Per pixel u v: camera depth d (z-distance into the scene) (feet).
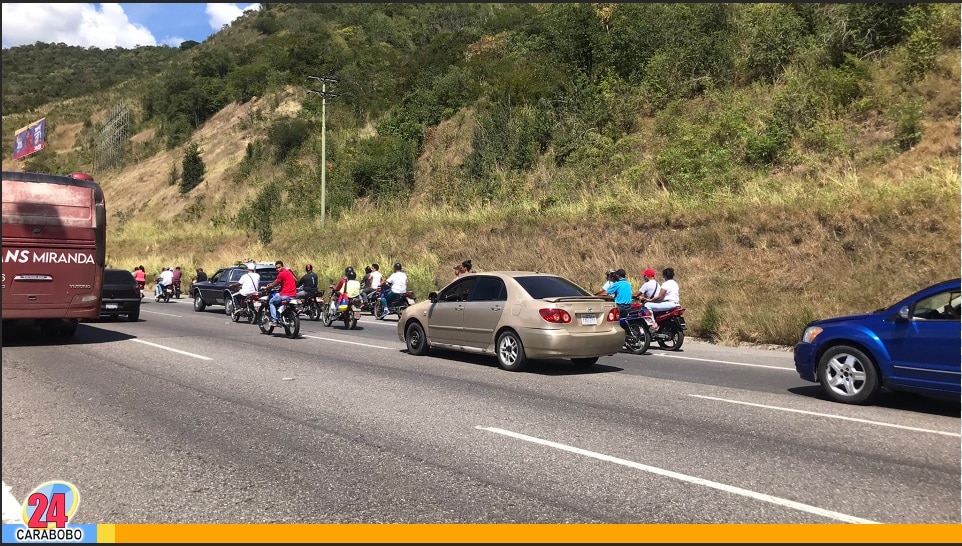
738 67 97.71
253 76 256.73
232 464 17.56
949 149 61.77
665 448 19.26
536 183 101.55
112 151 303.07
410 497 15.16
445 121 136.98
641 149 93.56
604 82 108.47
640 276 65.92
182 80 312.50
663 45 110.11
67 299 42.52
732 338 46.57
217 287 75.20
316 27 312.29
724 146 81.71
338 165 147.95
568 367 35.06
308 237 122.83
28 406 24.41
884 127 71.26
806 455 18.57
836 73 80.74
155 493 15.37
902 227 54.34
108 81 557.74
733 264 61.62
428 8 286.66
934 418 23.17
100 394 26.71
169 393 26.96
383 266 92.48
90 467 17.26
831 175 66.64
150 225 197.88
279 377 30.96
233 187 187.52
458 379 30.83
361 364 35.32
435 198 116.98
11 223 40.86
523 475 16.78
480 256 87.35
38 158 366.43
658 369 34.58
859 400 25.26
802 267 56.59
